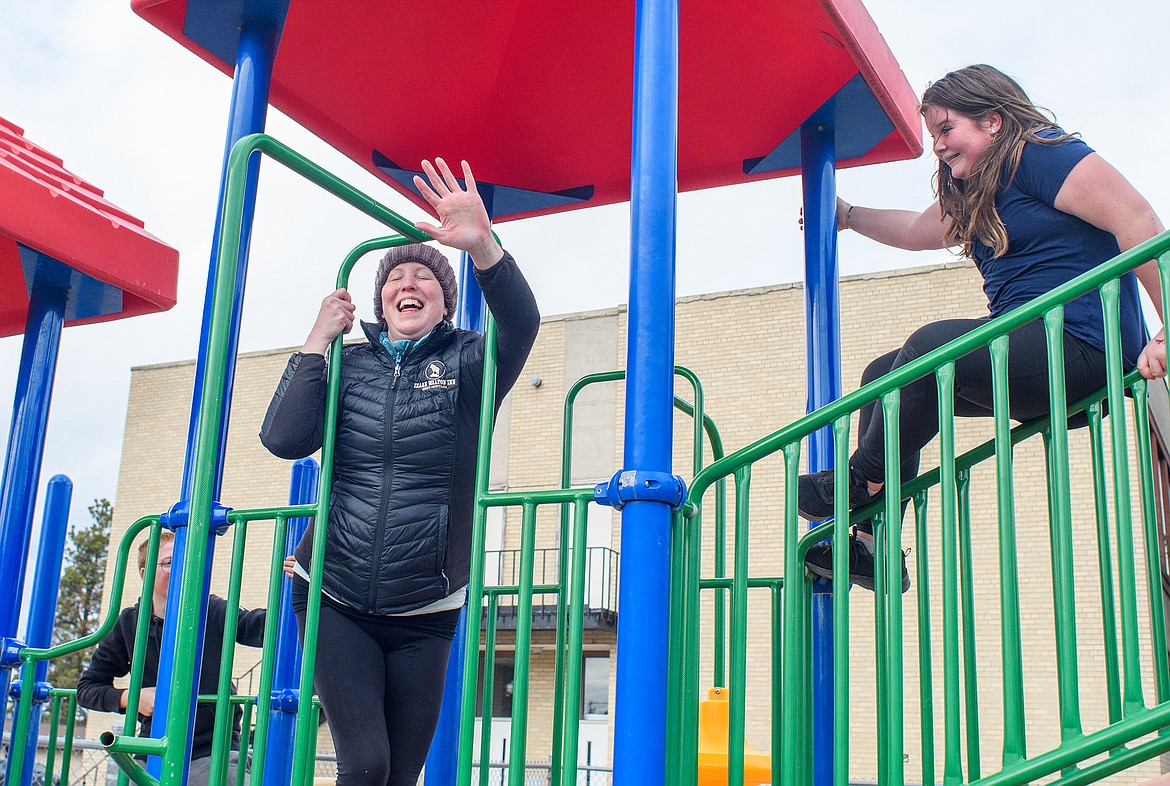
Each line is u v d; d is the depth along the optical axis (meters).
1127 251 1.85
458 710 2.98
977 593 10.75
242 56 2.82
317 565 2.07
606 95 3.53
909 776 9.73
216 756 2.11
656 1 2.14
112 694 3.60
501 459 13.72
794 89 3.28
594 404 13.48
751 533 11.80
